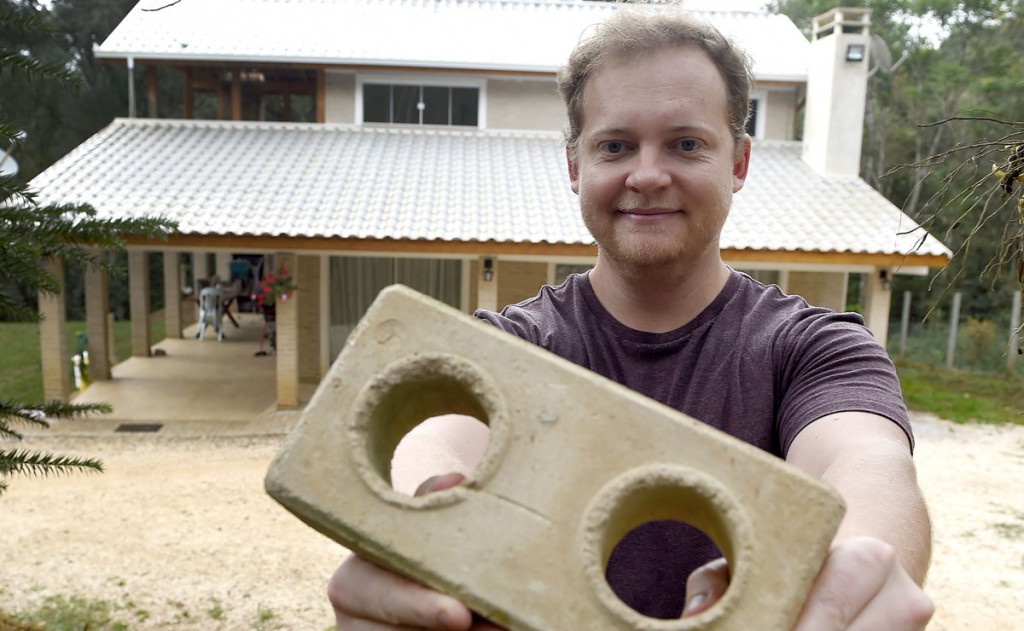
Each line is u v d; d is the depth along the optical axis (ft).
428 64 49.03
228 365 52.90
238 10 57.62
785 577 3.12
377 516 3.26
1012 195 10.45
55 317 39.40
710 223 5.42
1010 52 79.97
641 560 5.32
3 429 11.43
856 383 4.84
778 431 5.38
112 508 27.27
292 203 41.19
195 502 28.17
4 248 10.16
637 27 5.30
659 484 3.25
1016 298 54.95
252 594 21.17
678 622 3.10
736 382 5.48
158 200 40.57
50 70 11.16
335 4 60.90
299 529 25.95
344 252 38.29
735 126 5.61
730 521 3.18
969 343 60.44
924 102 82.43
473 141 51.16
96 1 92.32
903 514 3.81
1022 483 33.22
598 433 3.34
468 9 61.98
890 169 11.80
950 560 24.89
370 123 51.88
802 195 46.26
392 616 3.23
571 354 5.87
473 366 3.43
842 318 5.60
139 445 35.50
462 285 46.42
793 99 53.67
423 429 4.66
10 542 23.97
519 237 38.29
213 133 50.47
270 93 61.31
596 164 5.51
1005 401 49.49
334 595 3.43
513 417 3.38
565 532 3.24
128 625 19.02
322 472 3.32
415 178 45.11
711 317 5.84
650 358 5.79
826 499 3.18
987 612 21.38
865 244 39.60
